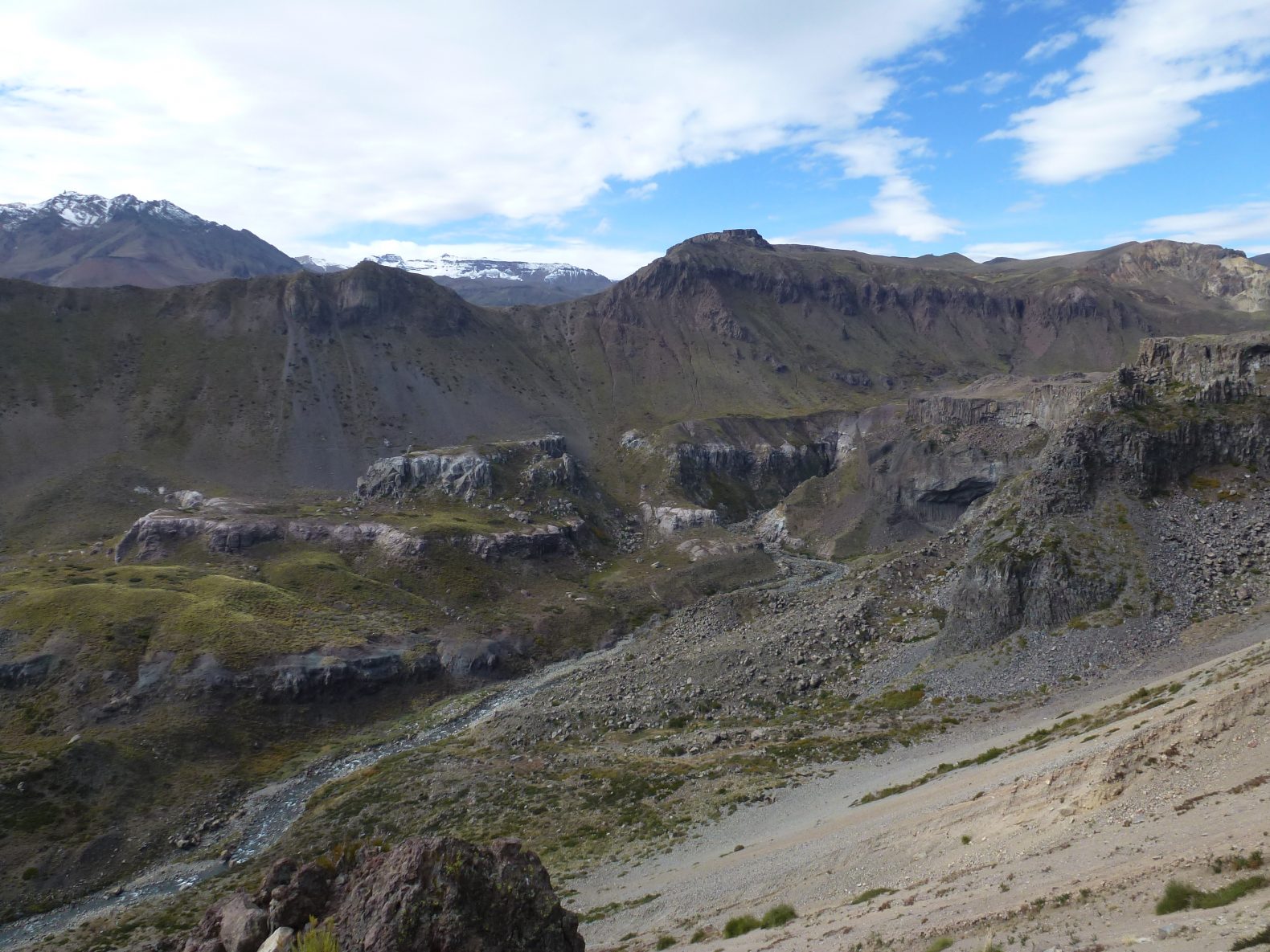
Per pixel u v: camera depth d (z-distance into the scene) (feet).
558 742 398.62
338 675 492.13
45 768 362.74
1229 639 308.81
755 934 134.51
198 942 101.04
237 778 404.57
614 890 201.87
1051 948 79.77
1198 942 66.69
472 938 81.66
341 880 100.53
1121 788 125.70
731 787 275.80
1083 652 341.00
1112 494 430.61
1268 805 94.12
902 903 120.98
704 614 578.25
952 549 539.29
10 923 296.10
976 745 263.49
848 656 435.94
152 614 497.87
